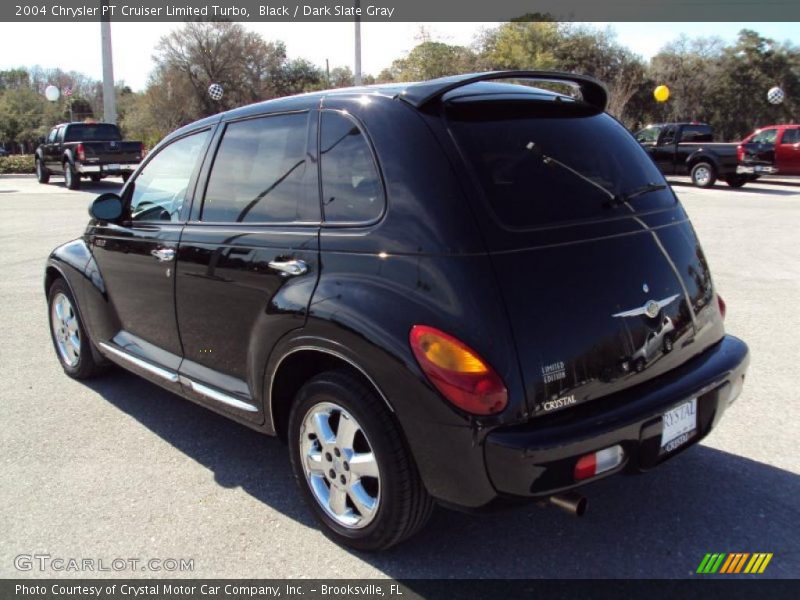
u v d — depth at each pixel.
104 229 4.45
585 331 2.57
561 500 2.52
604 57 38.50
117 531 3.15
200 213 3.67
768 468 3.56
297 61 48.59
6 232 11.87
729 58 46.91
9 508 3.35
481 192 2.57
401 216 2.63
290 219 3.11
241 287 3.25
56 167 21.61
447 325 2.43
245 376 3.39
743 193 18.08
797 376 4.82
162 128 45.09
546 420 2.47
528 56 32.78
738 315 6.39
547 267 2.56
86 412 4.52
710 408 2.91
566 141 2.97
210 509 3.33
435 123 2.71
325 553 2.97
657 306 2.81
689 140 20.69
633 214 2.93
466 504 2.52
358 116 2.91
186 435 4.16
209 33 44.59
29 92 61.91
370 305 2.61
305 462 3.06
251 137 3.46
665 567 2.81
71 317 5.05
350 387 2.72
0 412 4.50
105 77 25.19
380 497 2.73
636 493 3.37
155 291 3.93
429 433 2.49
